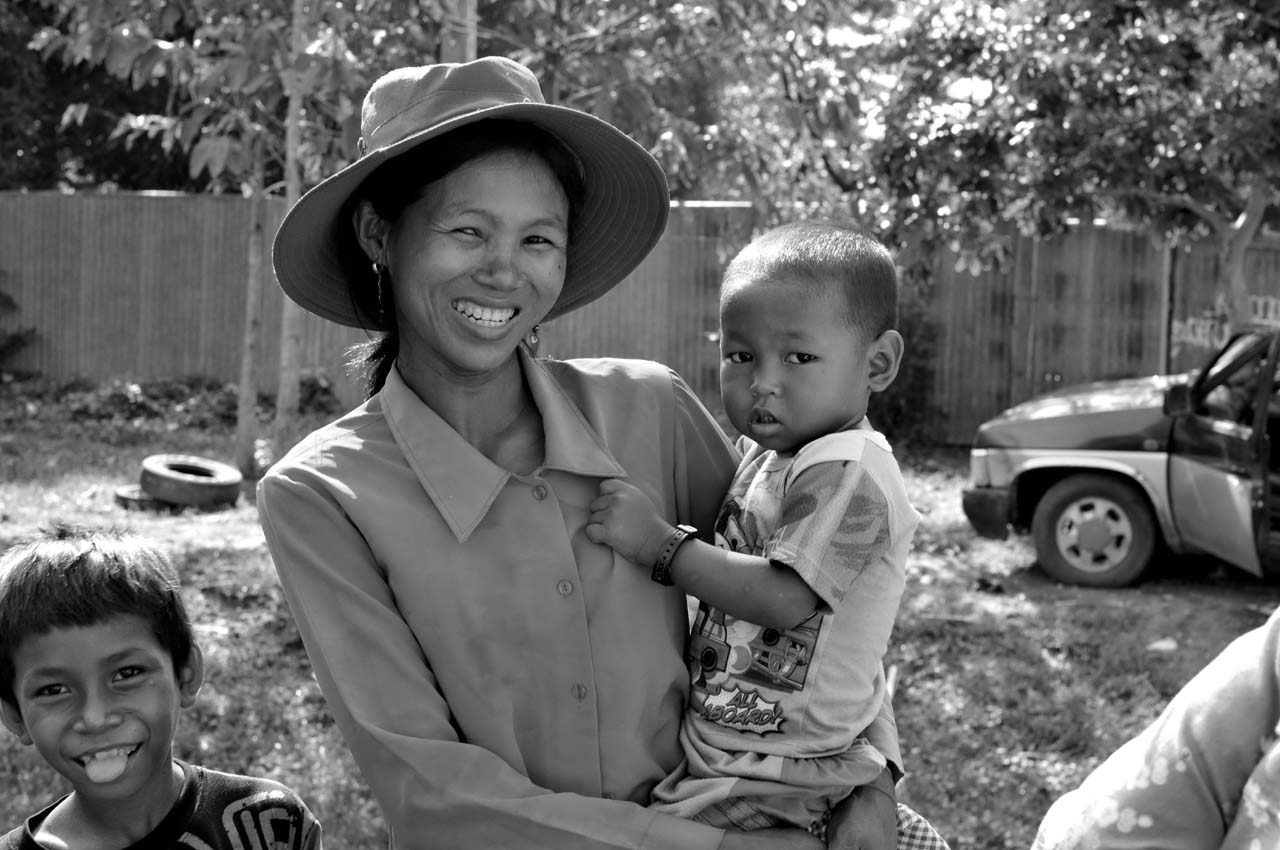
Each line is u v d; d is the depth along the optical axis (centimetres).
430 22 841
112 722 245
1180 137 1084
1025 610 928
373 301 262
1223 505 945
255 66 865
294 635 789
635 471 251
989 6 1108
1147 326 1716
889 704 258
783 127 988
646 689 237
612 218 263
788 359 243
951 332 1762
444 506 229
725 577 233
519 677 228
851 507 235
